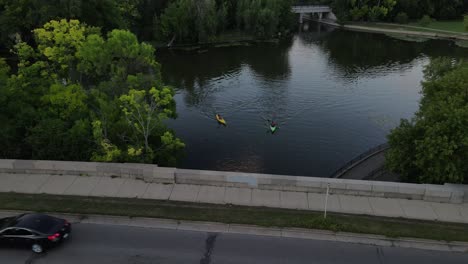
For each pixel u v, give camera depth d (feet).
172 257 62.18
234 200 77.36
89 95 117.91
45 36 122.42
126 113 98.73
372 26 384.47
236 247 64.54
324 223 69.15
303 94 201.98
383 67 250.78
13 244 63.36
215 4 324.19
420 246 64.95
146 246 64.75
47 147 98.37
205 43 317.01
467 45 305.94
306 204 76.18
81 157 100.22
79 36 122.62
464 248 64.54
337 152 145.59
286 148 148.77
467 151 85.10
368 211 74.08
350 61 265.54
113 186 81.92
